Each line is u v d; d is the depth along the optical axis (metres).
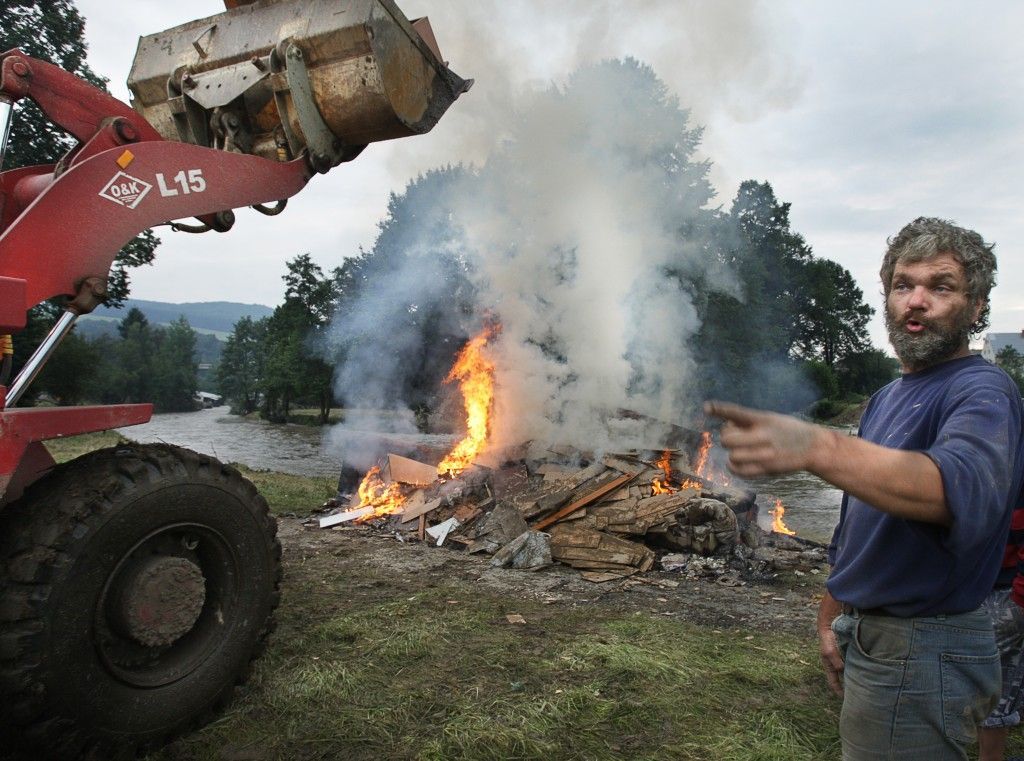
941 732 1.50
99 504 2.44
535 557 6.06
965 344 1.64
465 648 3.84
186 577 2.69
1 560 2.33
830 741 2.91
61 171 3.02
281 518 8.07
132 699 2.54
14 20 21.80
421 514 7.39
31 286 2.58
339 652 3.68
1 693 2.24
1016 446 1.43
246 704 3.04
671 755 2.78
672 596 5.30
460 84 4.06
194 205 3.12
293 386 45.62
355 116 3.61
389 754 2.72
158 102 3.91
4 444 2.39
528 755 2.75
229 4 3.84
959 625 1.51
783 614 4.87
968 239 1.58
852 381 65.25
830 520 11.48
